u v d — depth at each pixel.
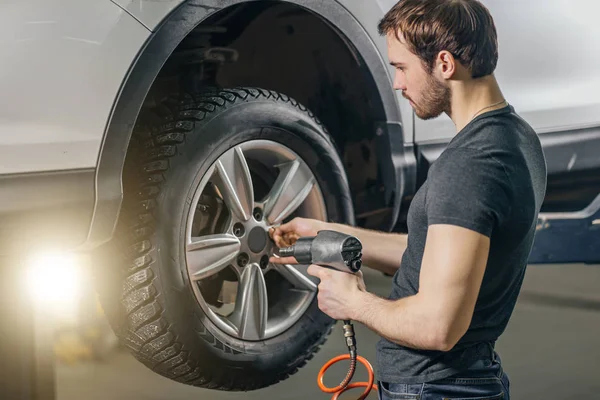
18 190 2.28
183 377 2.70
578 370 3.91
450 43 1.92
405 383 1.99
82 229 2.41
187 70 2.90
